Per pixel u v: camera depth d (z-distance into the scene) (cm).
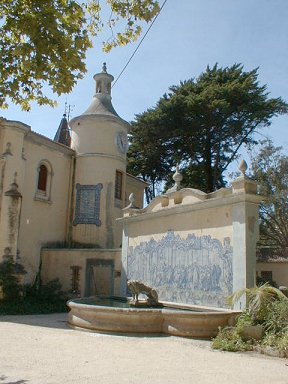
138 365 826
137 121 3450
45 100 847
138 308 1301
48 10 747
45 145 2314
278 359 934
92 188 2456
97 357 895
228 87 3186
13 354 905
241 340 1059
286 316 1071
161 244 1664
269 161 3403
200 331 1168
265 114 3188
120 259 1994
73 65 784
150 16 873
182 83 3619
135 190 3117
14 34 789
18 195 2008
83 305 1305
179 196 1596
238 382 719
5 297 1872
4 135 2053
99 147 2508
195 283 1445
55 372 752
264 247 3662
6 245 1944
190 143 3412
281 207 3331
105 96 2714
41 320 1546
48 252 2234
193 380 721
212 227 1400
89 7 900
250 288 1199
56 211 2375
